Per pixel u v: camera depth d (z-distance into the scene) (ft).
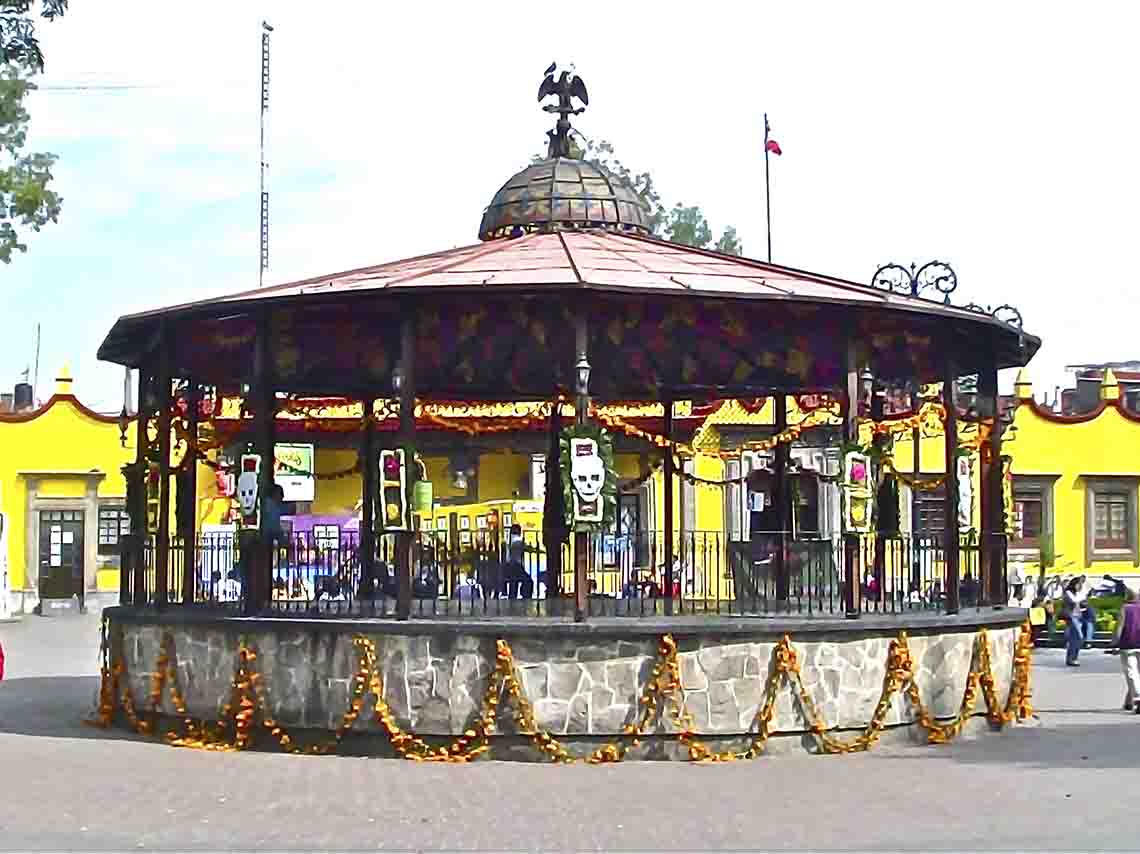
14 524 168.35
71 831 45.62
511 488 136.87
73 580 169.07
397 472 61.77
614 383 78.02
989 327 70.18
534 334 64.49
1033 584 144.15
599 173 77.10
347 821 47.29
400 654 60.39
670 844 43.83
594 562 77.41
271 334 66.39
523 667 59.52
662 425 101.19
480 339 64.85
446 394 81.61
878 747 63.10
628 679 59.72
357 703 60.54
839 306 64.18
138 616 68.18
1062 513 161.68
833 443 106.73
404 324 62.69
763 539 75.56
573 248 69.10
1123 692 91.15
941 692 65.82
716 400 88.38
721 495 139.03
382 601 67.36
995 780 55.21
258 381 66.18
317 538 68.80
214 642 64.59
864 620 63.16
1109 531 162.61
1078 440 162.09
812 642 61.82
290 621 62.18
